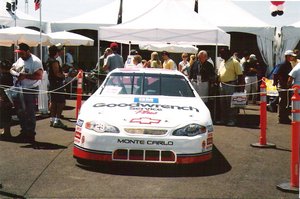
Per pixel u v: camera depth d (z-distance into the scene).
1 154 6.16
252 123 10.30
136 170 5.40
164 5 11.42
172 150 5.20
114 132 5.25
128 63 12.16
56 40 16.08
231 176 5.28
